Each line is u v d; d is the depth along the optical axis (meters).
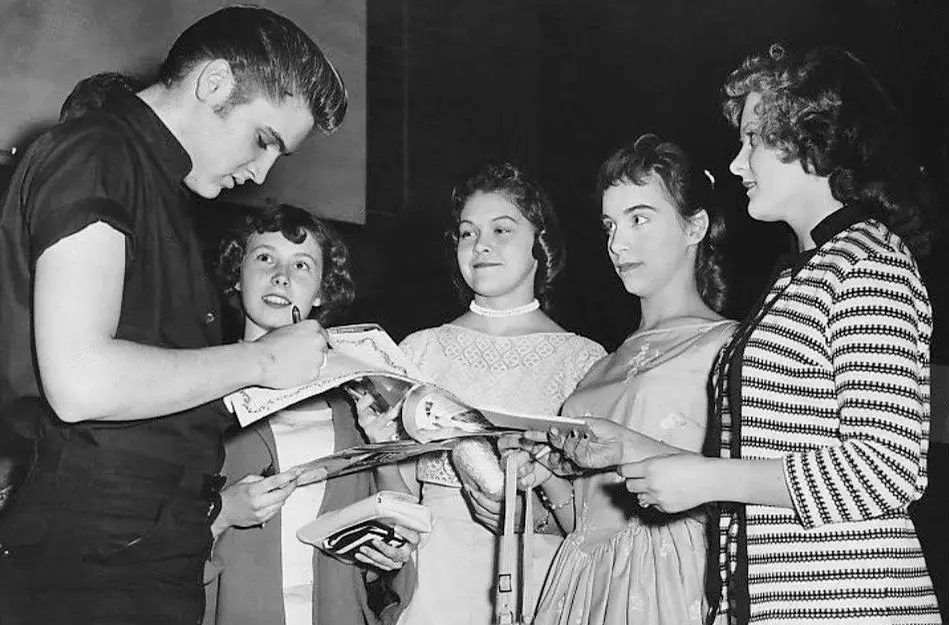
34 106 5.87
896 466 2.18
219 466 2.33
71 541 2.09
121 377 1.98
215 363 2.11
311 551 3.06
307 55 2.23
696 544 2.88
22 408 2.14
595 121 7.30
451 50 7.28
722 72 6.85
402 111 7.12
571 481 3.14
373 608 3.16
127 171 2.11
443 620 3.33
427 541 3.38
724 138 6.82
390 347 2.78
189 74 2.20
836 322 2.29
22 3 5.89
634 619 2.85
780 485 2.25
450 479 3.42
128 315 2.11
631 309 7.13
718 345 3.02
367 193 6.95
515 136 7.33
